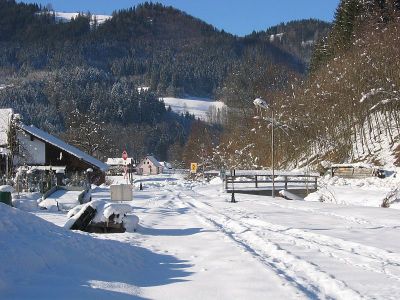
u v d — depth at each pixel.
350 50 61.69
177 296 7.24
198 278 8.40
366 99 51.41
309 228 14.61
